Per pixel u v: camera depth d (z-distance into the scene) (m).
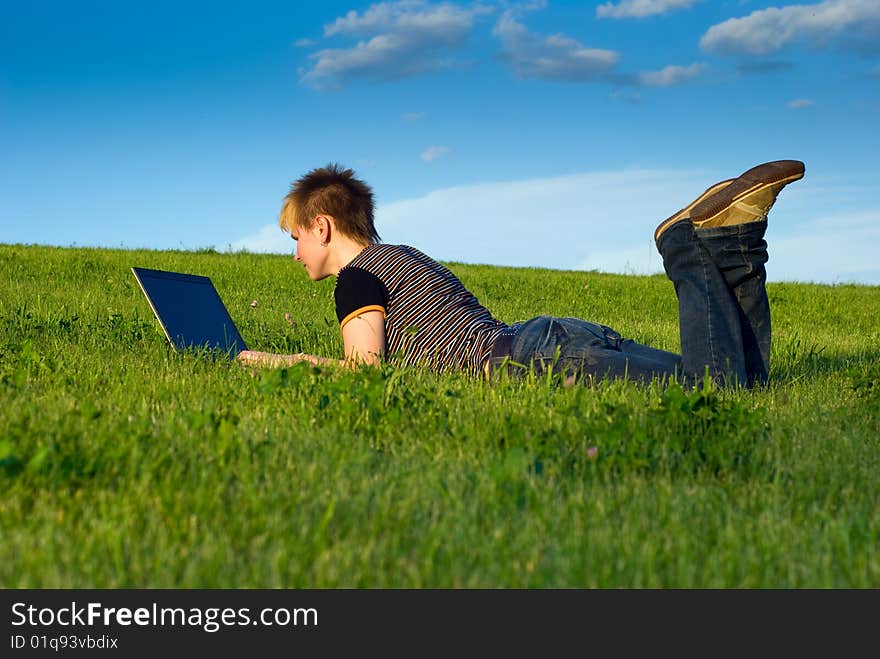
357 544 1.82
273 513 1.98
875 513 2.12
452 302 4.28
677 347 7.76
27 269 13.39
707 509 2.14
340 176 4.48
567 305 13.25
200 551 1.75
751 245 3.97
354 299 4.10
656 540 1.87
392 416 2.94
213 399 3.29
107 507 1.95
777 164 3.86
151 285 4.87
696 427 2.95
